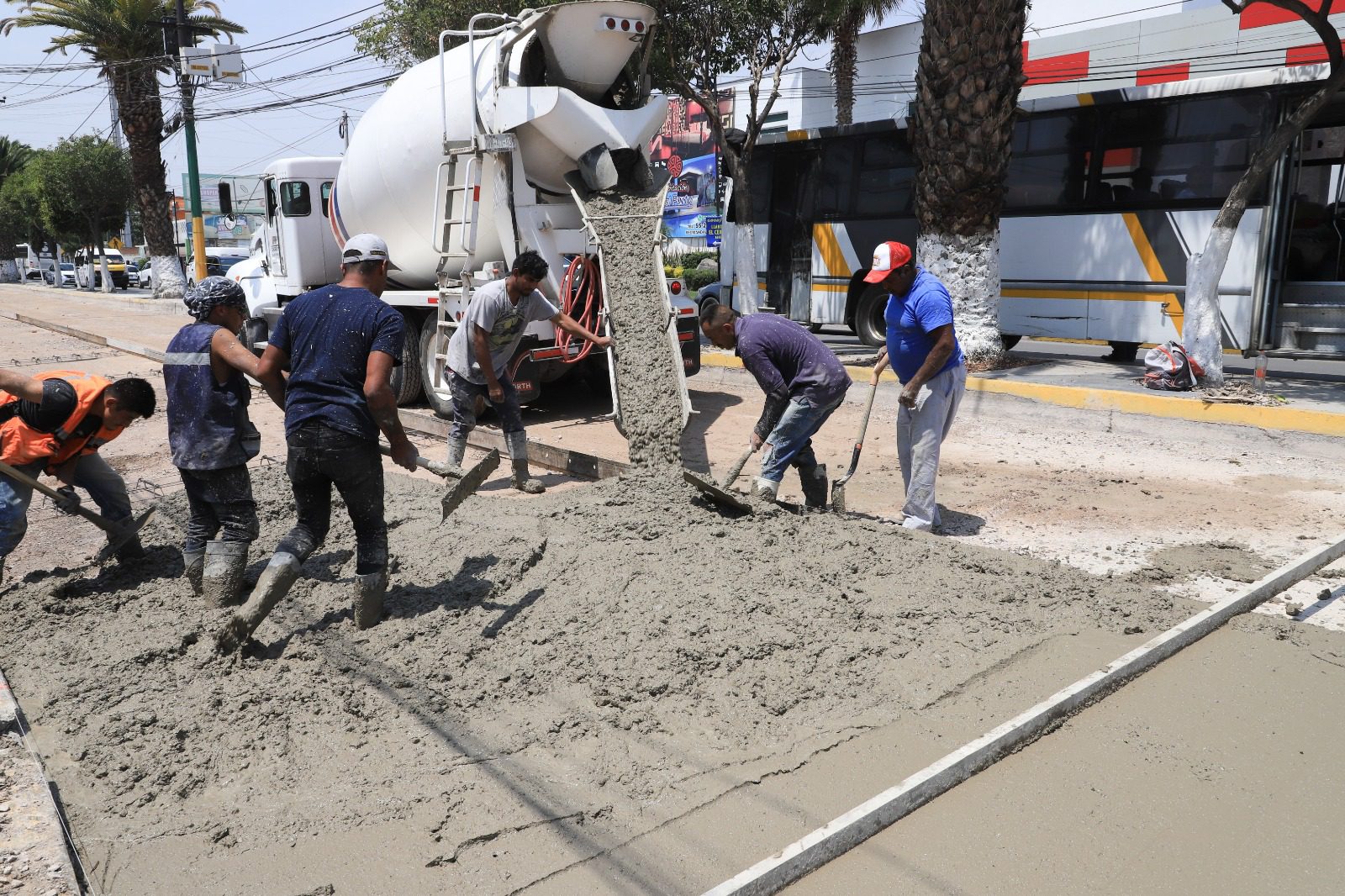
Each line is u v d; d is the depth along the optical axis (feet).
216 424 14.53
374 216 32.42
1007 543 18.85
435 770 10.54
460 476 14.14
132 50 92.84
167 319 78.23
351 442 13.15
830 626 13.83
